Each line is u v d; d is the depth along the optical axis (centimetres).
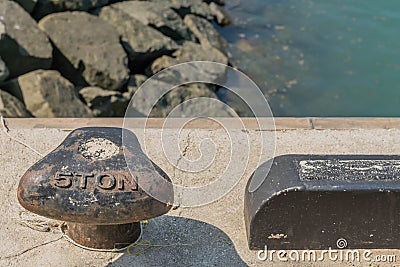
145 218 150
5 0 371
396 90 438
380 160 167
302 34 500
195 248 164
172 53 425
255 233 162
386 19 525
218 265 160
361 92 435
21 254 161
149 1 466
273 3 548
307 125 206
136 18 434
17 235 165
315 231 162
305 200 158
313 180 159
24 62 358
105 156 152
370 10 539
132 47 409
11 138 195
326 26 513
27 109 339
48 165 150
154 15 440
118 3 451
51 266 158
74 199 147
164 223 170
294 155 170
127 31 415
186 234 167
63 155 152
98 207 146
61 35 384
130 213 147
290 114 409
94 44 387
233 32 498
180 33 448
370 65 464
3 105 322
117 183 148
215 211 174
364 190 157
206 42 461
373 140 200
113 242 161
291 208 159
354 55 475
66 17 397
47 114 336
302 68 455
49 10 404
